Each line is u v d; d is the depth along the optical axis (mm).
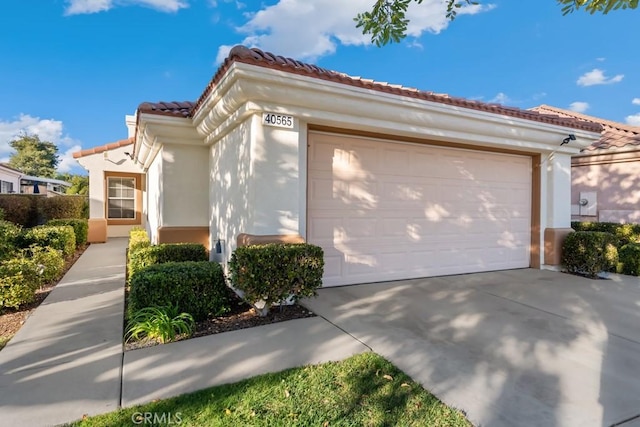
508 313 5062
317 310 5020
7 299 4793
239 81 4750
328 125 5918
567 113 13938
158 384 2938
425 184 7352
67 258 9164
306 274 4719
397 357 3539
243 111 5219
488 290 6375
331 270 6395
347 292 6027
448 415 2594
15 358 3393
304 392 2846
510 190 8508
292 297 5004
